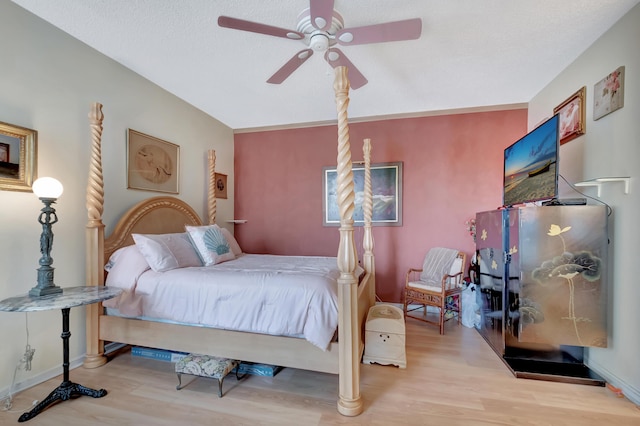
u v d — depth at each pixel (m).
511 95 3.32
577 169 2.51
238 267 2.61
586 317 2.14
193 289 2.15
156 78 2.97
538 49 2.40
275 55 2.51
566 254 2.17
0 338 1.90
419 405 1.85
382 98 3.39
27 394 1.94
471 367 2.35
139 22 2.10
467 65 2.65
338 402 1.81
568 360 2.36
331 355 1.88
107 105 2.60
